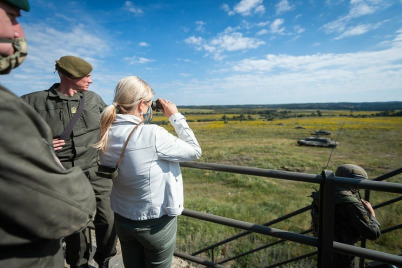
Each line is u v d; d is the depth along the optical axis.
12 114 0.66
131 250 1.44
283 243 5.32
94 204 0.95
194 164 1.78
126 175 1.27
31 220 0.70
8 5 0.72
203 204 9.44
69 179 0.82
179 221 6.64
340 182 1.33
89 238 2.36
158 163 1.27
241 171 1.60
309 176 1.41
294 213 2.38
